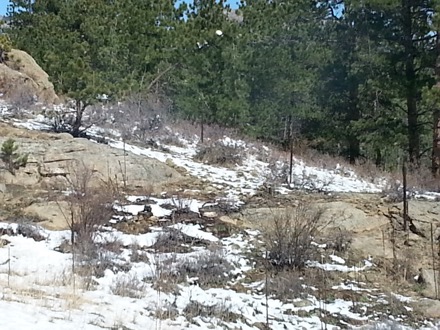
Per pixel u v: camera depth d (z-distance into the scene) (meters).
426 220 13.10
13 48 23.16
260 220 12.86
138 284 9.66
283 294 10.18
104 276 9.90
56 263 10.06
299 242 11.37
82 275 9.66
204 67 23.98
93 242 10.85
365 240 12.59
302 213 12.02
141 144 17.70
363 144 25.34
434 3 21.88
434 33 22.73
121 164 14.56
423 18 23.16
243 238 12.24
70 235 11.41
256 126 24.11
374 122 23.67
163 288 9.66
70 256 10.51
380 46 24.34
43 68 23.41
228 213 13.16
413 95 22.72
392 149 25.02
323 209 12.81
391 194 14.55
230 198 14.02
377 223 13.12
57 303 8.00
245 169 17.05
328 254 11.95
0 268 9.52
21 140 14.87
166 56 23.56
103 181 13.80
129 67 22.66
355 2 23.86
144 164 14.92
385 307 10.14
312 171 17.92
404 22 23.53
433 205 13.76
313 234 12.05
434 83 22.53
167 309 8.74
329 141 25.48
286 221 11.69
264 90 25.12
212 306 9.15
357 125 23.81
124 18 23.97
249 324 8.91
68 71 15.87
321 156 21.30
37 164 14.01
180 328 8.10
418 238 12.77
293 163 18.72
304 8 26.33
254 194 14.52
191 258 10.91
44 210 12.19
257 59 24.84
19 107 18.66
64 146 14.71
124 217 12.46
